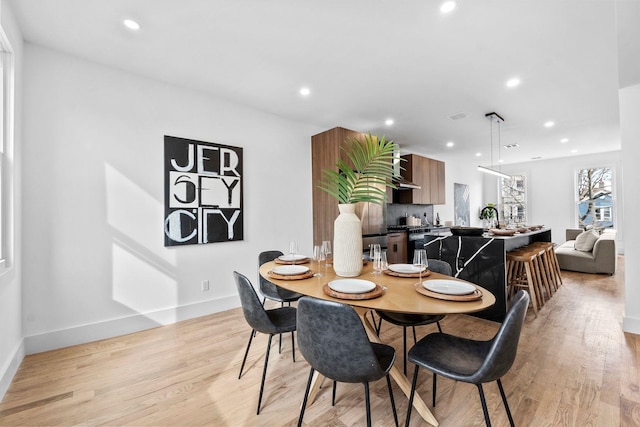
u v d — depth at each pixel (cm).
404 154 568
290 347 244
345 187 200
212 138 324
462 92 315
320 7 187
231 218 337
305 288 165
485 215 755
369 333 185
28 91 226
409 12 192
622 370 201
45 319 233
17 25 203
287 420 158
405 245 521
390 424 155
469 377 121
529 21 200
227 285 336
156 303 288
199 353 233
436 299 142
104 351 235
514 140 527
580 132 475
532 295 315
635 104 262
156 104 288
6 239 196
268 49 236
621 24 167
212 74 277
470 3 183
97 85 257
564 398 173
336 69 267
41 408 166
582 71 270
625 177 266
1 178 190
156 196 287
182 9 190
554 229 741
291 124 398
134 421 157
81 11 192
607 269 492
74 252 246
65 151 242
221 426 154
